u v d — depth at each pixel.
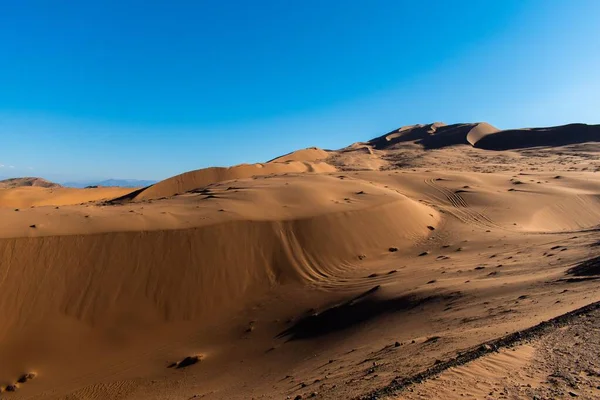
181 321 16.22
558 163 63.28
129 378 12.60
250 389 9.48
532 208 32.66
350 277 18.95
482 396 4.78
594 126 85.31
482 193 36.09
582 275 10.87
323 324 13.95
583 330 6.50
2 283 15.27
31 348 13.86
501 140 92.94
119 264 17.16
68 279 16.08
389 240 24.55
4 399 11.88
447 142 98.50
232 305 17.44
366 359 8.50
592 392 4.52
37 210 21.91
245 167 57.94
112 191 64.31
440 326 9.81
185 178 53.56
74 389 12.16
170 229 19.22
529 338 6.61
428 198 36.00
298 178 37.34
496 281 12.77
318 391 6.92
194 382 11.73
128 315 15.73
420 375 5.73
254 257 19.80
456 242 23.06
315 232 22.19
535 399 4.54
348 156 83.75
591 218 33.53
